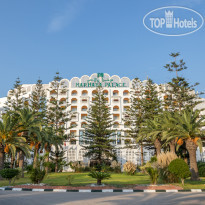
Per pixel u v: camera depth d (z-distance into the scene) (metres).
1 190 14.36
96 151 40.25
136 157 51.50
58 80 45.69
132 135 40.34
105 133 41.16
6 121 24.39
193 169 20.61
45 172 17.66
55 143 34.94
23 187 14.84
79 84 57.22
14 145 24.48
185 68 36.31
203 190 13.85
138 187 14.60
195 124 21.44
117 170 33.28
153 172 16.56
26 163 45.31
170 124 22.33
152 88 40.62
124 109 55.88
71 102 56.12
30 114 26.02
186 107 35.00
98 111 42.25
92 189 13.70
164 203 8.85
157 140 30.34
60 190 13.67
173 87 36.97
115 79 57.78
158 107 39.50
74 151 51.94
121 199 10.00
